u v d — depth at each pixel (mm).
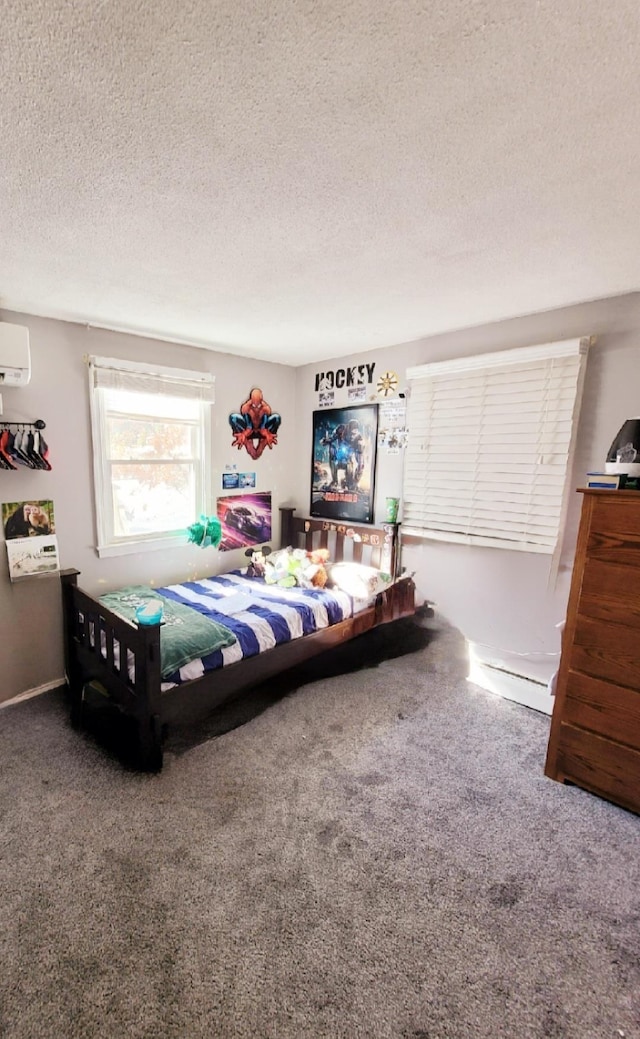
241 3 764
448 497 2963
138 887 1458
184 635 2232
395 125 1054
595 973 1250
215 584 3258
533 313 2498
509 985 1215
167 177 1266
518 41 832
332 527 3666
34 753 2111
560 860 1611
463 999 1181
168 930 1327
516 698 2691
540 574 2600
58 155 1162
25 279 2000
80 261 1818
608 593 1812
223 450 3453
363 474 3465
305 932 1333
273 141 1113
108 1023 1107
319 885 1482
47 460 2568
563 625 2072
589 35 816
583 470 2410
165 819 1732
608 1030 1122
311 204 1410
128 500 3014
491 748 2232
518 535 2652
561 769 1994
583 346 2305
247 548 3705
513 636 2742
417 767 2074
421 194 1354
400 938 1326
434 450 3006
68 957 1250
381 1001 1169
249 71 905
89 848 1598
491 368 2680
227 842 1637
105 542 2875
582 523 1877
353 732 2332
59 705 2535
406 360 3123
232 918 1367
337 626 2900
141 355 2918
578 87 933
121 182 1289
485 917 1396
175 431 3199
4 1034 1080
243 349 3312
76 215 1469
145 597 2812
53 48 851
